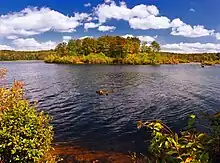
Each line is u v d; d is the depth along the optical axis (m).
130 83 50.47
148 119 22.55
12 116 7.39
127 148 15.20
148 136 17.39
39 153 7.41
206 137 4.37
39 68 97.44
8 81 50.84
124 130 19.00
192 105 28.83
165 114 24.48
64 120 22.11
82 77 61.72
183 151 4.21
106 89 41.47
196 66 130.75
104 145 15.73
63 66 109.94
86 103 29.84
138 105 28.77
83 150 14.71
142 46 158.75
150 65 128.38
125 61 134.25
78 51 149.38
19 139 7.26
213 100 31.95
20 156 7.32
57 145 15.53
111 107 27.62
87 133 18.27
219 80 58.78
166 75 70.88
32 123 7.57
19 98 9.03
